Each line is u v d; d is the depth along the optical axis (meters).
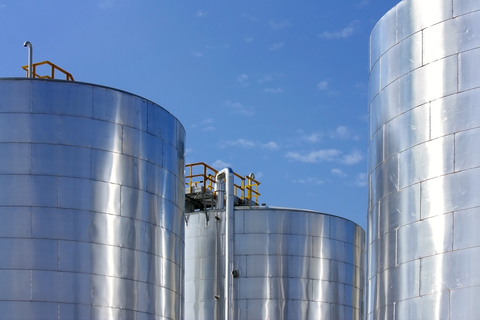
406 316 23.69
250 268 42.25
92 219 29.70
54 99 29.95
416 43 25.11
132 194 31.20
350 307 44.28
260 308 41.75
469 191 22.36
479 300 21.42
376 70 27.47
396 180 25.12
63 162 29.53
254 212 43.03
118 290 29.98
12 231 28.53
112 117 31.08
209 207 46.75
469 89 23.02
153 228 32.03
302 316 42.19
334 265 43.97
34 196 28.89
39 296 28.20
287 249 42.78
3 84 29.75
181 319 34.06
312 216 43.94
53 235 28.83
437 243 22.92
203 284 42.28
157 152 32.84
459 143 22.94
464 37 23.50
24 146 29.23
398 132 25.34
